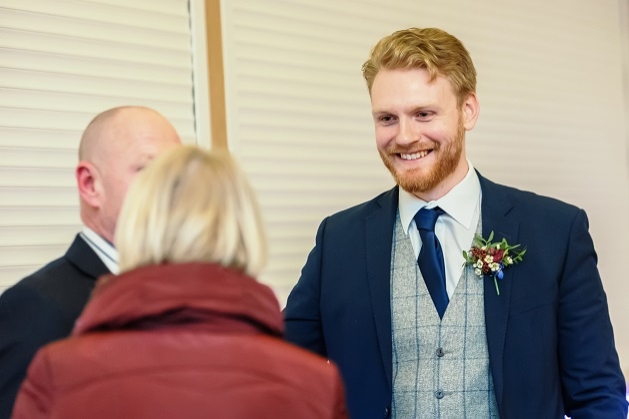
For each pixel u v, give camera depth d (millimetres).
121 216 1080
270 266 2393
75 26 2021
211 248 1052
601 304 1756
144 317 998
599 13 3486
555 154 3238
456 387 1705
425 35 1763
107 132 1434
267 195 2391
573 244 1766
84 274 1406
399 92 1724
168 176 1080
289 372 1022
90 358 989
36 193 1948
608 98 3496
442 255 1800
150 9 2164
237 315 1021
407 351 1763
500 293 1732
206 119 2246
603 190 3438
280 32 2439
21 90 1930
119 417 952
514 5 3139
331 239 1951
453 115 1754
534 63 3193
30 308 1317
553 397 1714
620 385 1716
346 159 2588
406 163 1770
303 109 2482
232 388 979
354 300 1836
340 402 1056
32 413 989
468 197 1827
